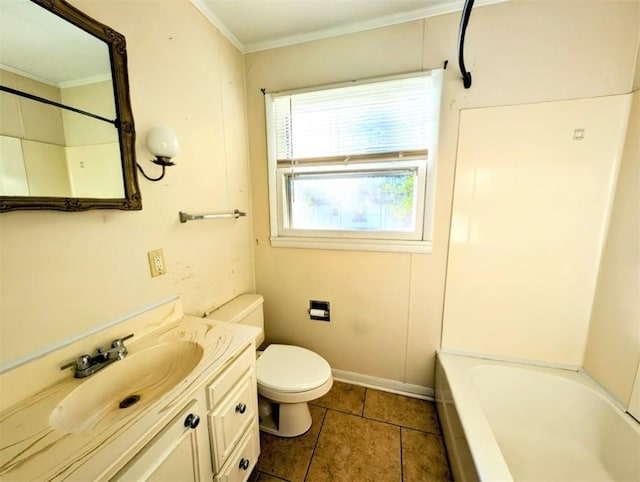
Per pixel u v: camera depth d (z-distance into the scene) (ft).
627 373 3.74
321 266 5.84
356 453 4.35
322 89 5.16
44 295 2.49
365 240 5.43
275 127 5.66
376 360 5.81
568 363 4.66
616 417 3.78
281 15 4.57
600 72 3.95
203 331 3.60
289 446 4.48
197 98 4.32
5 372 2.22
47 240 2.49
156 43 3.55
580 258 4.39
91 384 2.62
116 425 2.09
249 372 3.55
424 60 4.65
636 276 3.65
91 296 2.90
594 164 4.14
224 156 5.05
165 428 2.25
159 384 3.02
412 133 4.90
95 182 2.83
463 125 4.60
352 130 5.22
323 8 4.41
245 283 5.95
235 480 3.29
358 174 5.41
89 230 2.85
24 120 2.29
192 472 2.59
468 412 3.71
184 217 4.07
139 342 3.30
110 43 2.87
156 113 3.59
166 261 3.84
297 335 6.27
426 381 5.55
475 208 4.76
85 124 2.72
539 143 4.32
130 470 1.92
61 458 1.81
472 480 3.09
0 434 1.99
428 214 4.97
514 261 4.71
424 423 4.93
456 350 5.25
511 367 4.74
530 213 4.51
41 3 2.31
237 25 4.83
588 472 3.83
